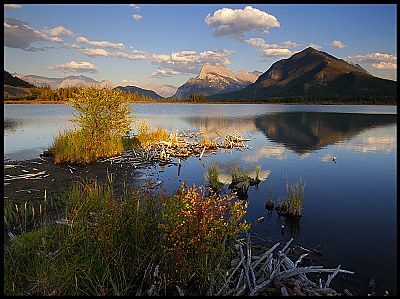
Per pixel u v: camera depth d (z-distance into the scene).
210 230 6.08
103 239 5.79
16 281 5.29
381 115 64.62
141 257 5.97
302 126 40.44
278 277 5.54
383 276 6.41
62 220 7.39
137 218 6.45
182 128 36.25
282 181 13.87
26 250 6.04
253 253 6.94
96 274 5.42
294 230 8.66
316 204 10.96
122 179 13.19
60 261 5.61
